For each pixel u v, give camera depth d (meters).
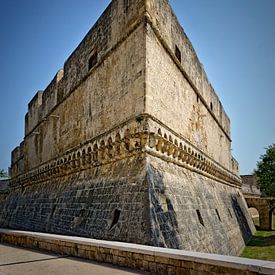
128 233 9.71
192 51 18.94
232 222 22.88
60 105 21.50
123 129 12.13
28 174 28.25
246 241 25.86
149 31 12.09
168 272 6.60
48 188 21.53
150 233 8.99
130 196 10.65
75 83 18.72
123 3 13.63
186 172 15.69
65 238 9.73
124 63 12.98
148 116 11.16
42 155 24.94
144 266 7.14
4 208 33.62
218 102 28.22
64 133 19.95
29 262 8.59
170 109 13.82
